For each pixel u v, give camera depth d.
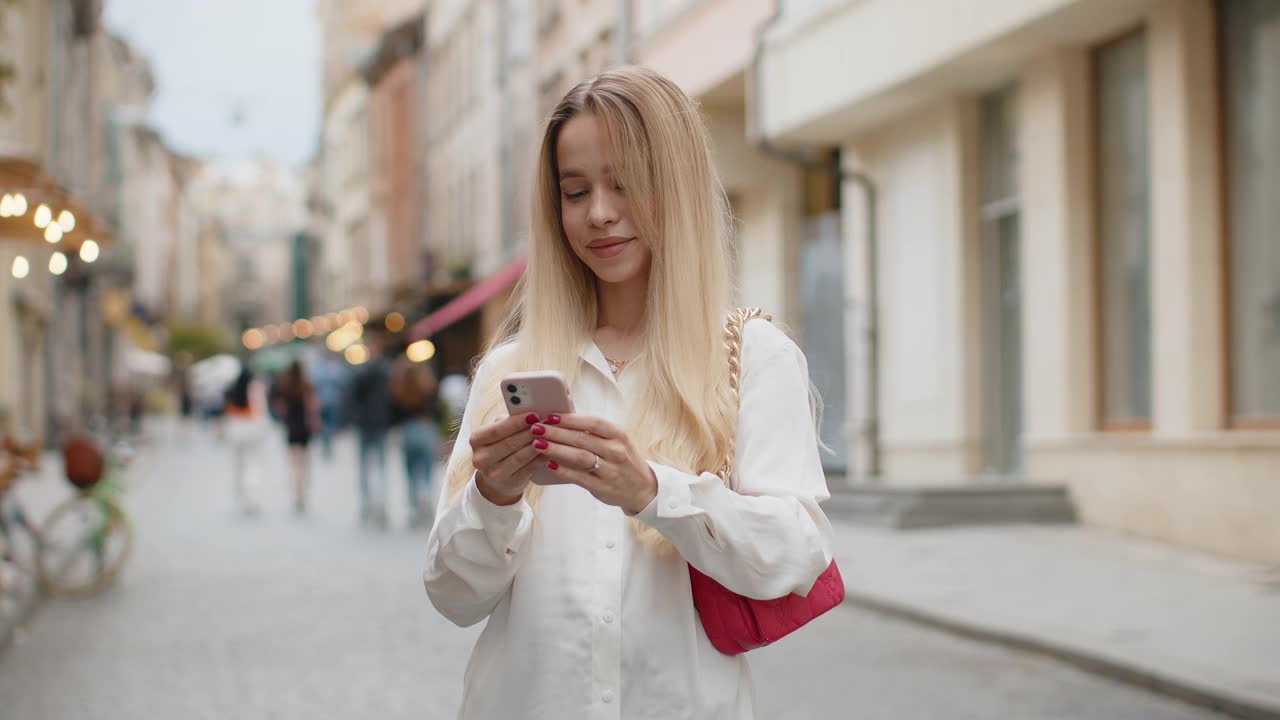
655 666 1.99
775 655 7.59
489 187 37.03
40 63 28.38
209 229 119.56
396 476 25.08
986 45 12.50
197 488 21.95
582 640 1.98
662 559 2.03
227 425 17.72
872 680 6.87
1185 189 10.91
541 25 31.56
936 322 14.78
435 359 41.28
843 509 13.46
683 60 19.64
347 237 65.69
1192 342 10.88
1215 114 10.88
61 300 34.09
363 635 8.32
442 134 44.53
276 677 7.09
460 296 38.41
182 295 98.31
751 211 20.00
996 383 14.22
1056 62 12.57
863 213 16.23
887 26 14.02
